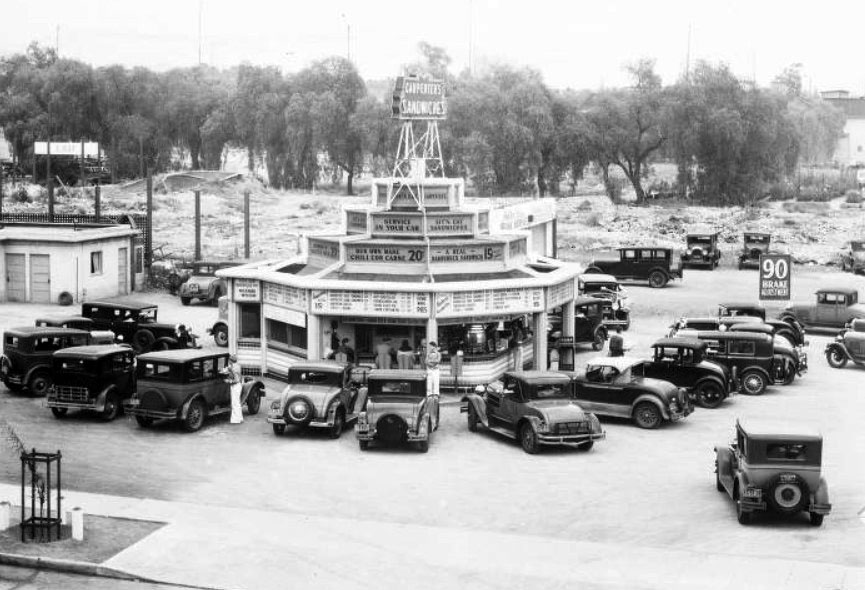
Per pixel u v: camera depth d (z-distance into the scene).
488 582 19.75
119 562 20.44
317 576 20.00
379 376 29.02
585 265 71.62
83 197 108.00
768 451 22.61
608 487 26.03
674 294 61.25
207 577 19.88
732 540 22.17
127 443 29.38
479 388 31.84
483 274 38.38
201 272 55.75
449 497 25.12
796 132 117.88
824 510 22.53
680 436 31.05
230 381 31.72
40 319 40.03
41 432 30.33
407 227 39.09
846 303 49.12
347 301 35.91
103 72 139.38
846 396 36.75
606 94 120.88
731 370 36.81
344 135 127.06
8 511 22.14
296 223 94.19
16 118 139.12
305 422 29.88
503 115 112.31
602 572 20.25
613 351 39.19
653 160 134.75
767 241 74.19
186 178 119.56
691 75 115.88
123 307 41.88
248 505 24.31
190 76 171.12
